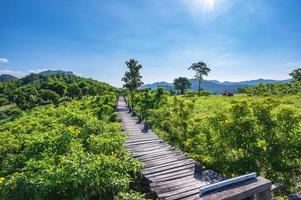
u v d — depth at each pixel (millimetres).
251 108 10008
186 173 8906
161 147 12719
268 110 9555
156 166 9648
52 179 5586
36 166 6727
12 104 65312
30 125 18125
